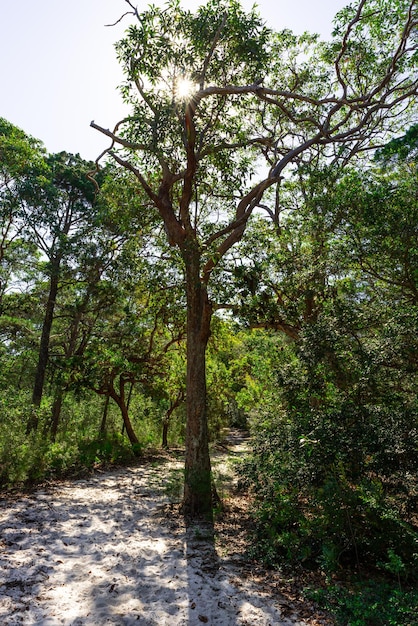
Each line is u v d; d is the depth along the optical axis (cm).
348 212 1088
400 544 564
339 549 596
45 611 462
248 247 1088
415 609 429
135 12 874
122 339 1850
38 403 1822
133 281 1470
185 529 793
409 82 1366
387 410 692
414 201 1028
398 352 724
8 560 592
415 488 599
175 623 452
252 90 904
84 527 781
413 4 1111
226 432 2691
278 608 489
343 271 1169
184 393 2138
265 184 1051
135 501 1010
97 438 1738
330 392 824
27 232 1861
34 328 2439
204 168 1111
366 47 1395
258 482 758
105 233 1769
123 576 570
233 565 620
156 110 891
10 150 1766
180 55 841
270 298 1093
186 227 979
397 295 1066
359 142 1448
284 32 1477
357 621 434
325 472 646
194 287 953
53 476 1232
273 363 1631
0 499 944
